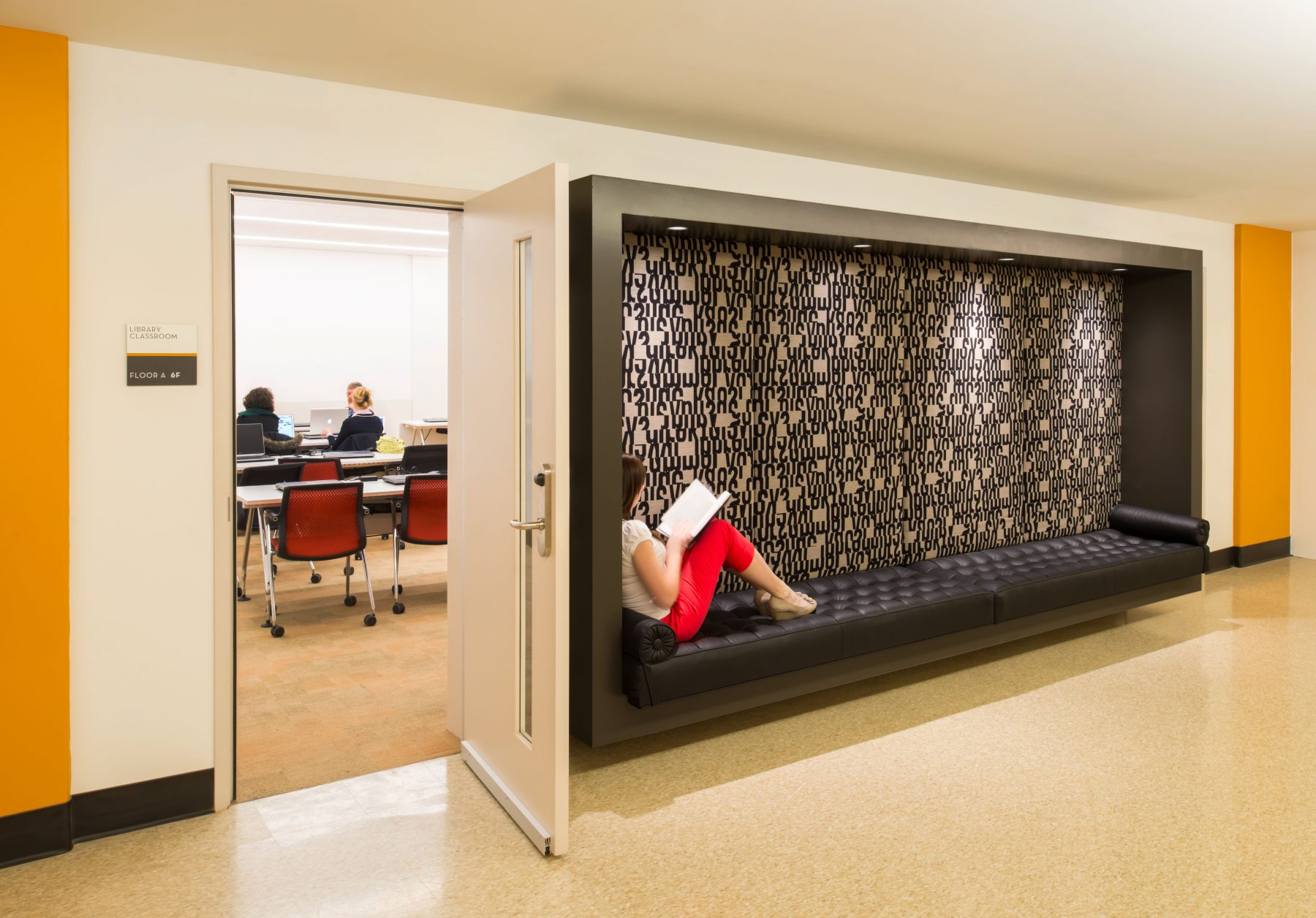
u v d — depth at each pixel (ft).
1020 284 18.03
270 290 35.32
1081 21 9.43
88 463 9.55
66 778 9.38
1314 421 23.97
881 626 12.84
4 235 8.88
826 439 15.26
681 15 9.12
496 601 10.53
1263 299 23.21
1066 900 8.30
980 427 17.56
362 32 9.33
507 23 9.20
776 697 12.05
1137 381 19.99
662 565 11.20
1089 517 19.76
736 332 14.06
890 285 15.92
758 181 14.57
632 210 10.96
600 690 10.82
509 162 12.20
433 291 38.63
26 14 8.66
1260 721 12.76
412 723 12.96
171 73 9.87
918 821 9.90
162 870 8.99
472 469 11.15
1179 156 15.19
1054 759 11.50
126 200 9.65
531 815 9.69
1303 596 20.18
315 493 17.49
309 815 10.17
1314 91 11.75
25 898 8.47
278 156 10.52
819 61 10.49
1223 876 8.69
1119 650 16.19
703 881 8.71
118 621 9.75
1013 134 13.80
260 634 17.56
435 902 8.39
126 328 9.68
